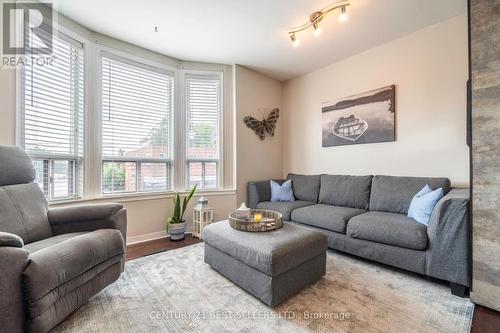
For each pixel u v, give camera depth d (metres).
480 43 1.56
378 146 2.99
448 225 1.70
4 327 1.04
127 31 2.67
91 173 2.63
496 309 1.50
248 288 1.71
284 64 3.54
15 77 1.99
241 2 2.16
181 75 3.44
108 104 2.80
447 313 1.50
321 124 3.64
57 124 2.34
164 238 3.14
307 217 2.68
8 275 1.06
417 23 2.49
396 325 1.39
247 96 3.73
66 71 2.42
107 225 1.83
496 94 1.50
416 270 1.88
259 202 3.45
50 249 1.30
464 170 2.36
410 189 2.45
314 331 1.35
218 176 3.64
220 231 2.01
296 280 1.69
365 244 2.20
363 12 2.29
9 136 1.95
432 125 2.55
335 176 3.17
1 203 1.51
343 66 3.35
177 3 2.18
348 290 1.79
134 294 1.74
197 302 1.64
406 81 2.73
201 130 3.57
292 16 2.37
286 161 4.18
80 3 2.18
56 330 1.35
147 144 3.14
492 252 1.52
